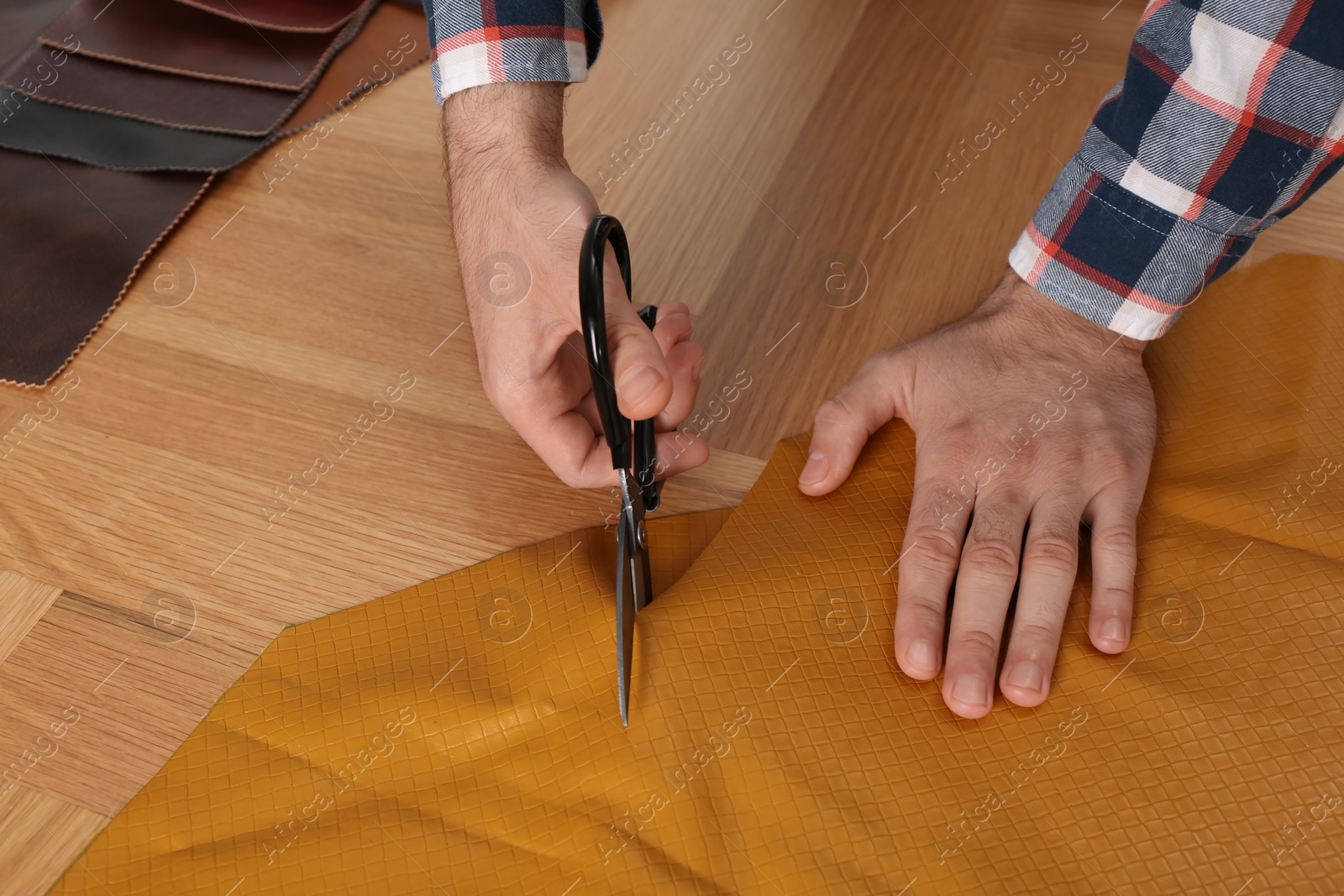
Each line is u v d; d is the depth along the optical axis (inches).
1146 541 25.6
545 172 24.7
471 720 22.5
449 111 26.4
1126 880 20.1
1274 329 30.2
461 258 25.8
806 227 34.3
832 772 21.5
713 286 32.6
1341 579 24.5
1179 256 25.9
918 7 42.9
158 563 26.4
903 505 26.6
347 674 23.5
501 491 27.7
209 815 21.1
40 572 26.2
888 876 20.1
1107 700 22.7
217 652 24.6
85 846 21.1
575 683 23.0
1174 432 27.9
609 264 22.2
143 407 29.9
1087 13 42.0
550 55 25.3
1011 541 24.6
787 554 25.3
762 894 20.0
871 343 30.9
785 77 39.8
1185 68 23.9
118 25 41.2
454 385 30.3
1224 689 22.8
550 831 20.9
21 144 36.6
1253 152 23.9
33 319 31.9
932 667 22.8
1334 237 32.9
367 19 41.6
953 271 32.7
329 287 32.9
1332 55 22.3
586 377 26.6
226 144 36.8
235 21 41.3
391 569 26.0
